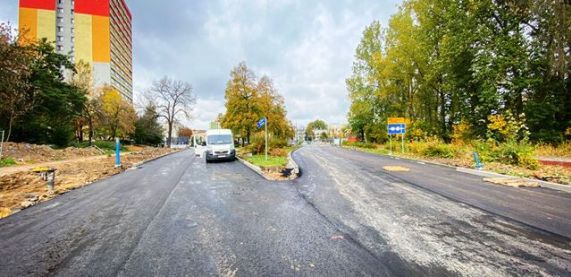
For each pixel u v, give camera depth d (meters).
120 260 3.29
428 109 29.23
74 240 4.02
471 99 20.16
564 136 16.52
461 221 4.62
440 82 24.62
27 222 4.96
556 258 3.20
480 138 17.75
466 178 9.12
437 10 21.91
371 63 32.94
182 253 3.47
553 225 4.36
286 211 5.39
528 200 6.02
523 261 3.13
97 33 75.62
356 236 3.97
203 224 4.65
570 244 3.60
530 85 16.47
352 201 6.16
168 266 3.11
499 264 3.05
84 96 29.91
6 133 20.78
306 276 2.81
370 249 3.50
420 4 23.53
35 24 70.75
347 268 2.98
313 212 5.29
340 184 8.38
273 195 6.95
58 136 26.23
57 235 4.24
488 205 5.65
